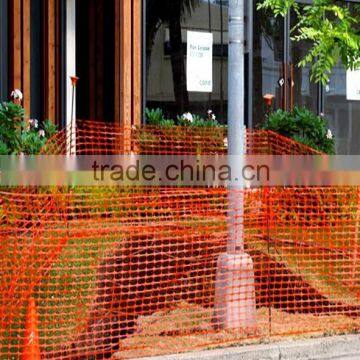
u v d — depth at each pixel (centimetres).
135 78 2583
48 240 1527
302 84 3055
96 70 2970
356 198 1833
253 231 1767
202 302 1652
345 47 1648
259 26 2964
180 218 1717
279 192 1839
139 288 1617
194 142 2459
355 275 1789
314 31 1655
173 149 2397
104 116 2953
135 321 1507
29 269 1467
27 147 2209
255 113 2967
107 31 2944
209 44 2870
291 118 2647
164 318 1584
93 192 1859
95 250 1600
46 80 2636
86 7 2986
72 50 2723
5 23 2477
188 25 2830
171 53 2803
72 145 2189
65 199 1747
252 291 1577
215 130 2530
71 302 1506
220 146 2489
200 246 1673
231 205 1587
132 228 1574
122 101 2561
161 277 1634
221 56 2897
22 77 2486
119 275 1587
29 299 1382
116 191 1972
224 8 2889
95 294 1515
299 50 3031
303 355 1473
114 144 2328
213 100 2888
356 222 1811
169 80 2800
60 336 1420
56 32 2695
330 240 1789
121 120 2562
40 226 1565
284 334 1532
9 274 1462
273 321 1617
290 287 1714
